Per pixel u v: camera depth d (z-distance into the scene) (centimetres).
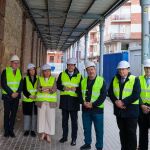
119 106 340
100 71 1101
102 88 397
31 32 1173
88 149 412
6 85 461
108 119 664
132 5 3130
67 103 437
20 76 472
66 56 2939
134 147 339
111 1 819
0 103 507
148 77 367
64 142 452
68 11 967
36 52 1514
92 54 4047
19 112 666
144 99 363
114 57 1053
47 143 444
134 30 3109
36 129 490
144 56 503
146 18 509
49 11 974
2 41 539
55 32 1519
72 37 1722
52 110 446
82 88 404
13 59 469
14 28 705
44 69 448
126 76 348
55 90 450
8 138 462
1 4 519
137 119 345
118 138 492
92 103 395
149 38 507
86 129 411
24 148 414
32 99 478
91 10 951
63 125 451
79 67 1848
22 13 862
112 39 3106
